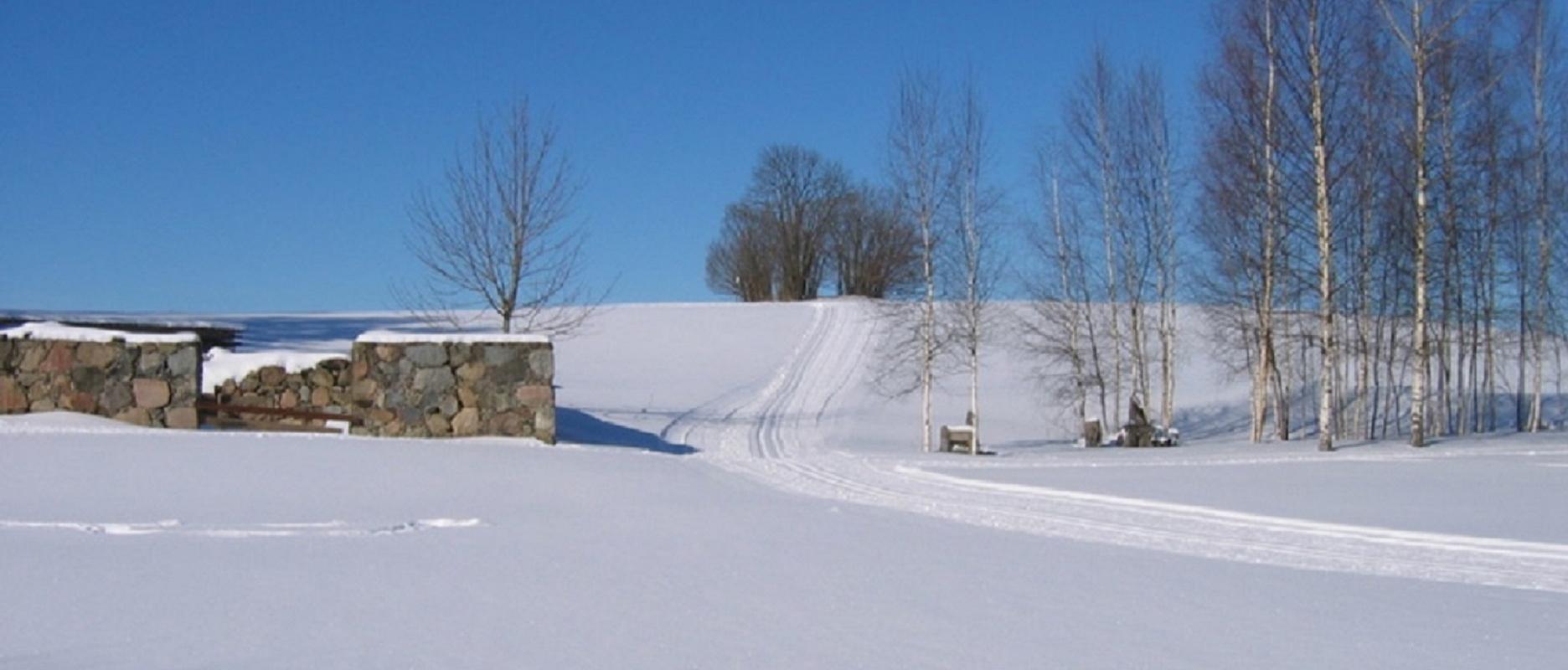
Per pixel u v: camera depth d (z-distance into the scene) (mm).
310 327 49062
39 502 10781
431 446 16547
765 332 53375
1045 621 6797
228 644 5730
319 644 5793
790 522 11438
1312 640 6383
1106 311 38125
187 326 31359
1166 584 8203
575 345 50781
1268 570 9133
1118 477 17125
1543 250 30828
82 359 17562
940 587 7848
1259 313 30406
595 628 6340
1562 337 33469
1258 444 27281
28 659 5324
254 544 8992
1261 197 26719
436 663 5488
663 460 18188
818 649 5969
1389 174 27906
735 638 6180
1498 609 7461
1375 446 24656
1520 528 11781
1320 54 24578
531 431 19031
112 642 5699
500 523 10820
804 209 84500
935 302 33312
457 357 19031
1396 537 11297
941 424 37500
